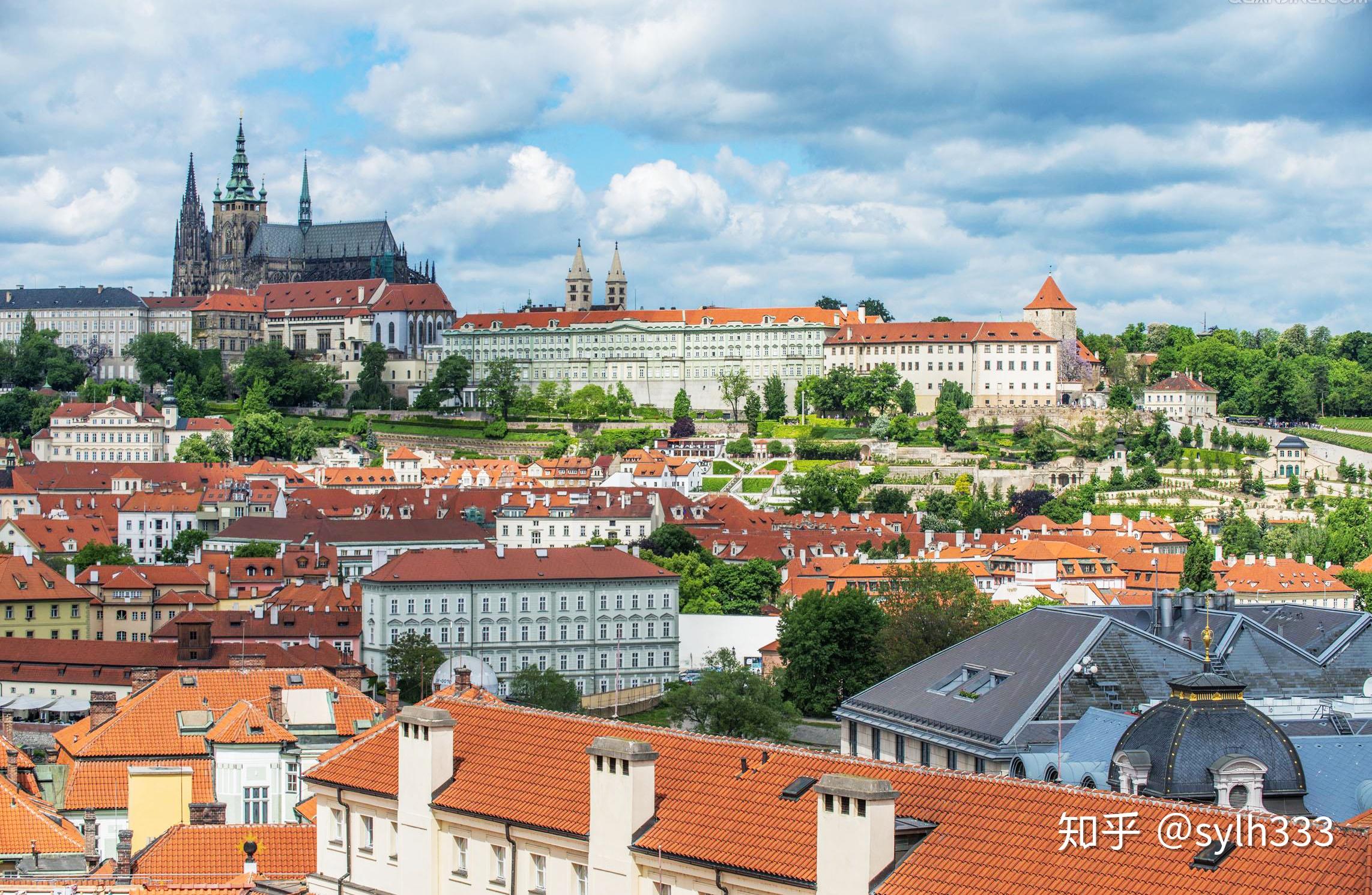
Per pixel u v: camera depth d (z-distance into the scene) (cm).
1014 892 8112
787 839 8906
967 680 19375
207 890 11138
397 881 10731
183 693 16562
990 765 17238
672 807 9462
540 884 9944
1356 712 16738
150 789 14775
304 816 12838
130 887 11281
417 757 10588
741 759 9712
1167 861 8006
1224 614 19262
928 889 8250
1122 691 17888
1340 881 7544
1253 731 12550
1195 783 12400
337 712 16300
